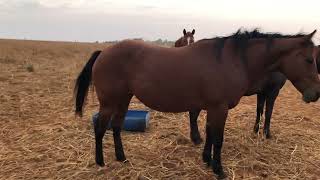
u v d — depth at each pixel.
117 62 5.16
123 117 5.57
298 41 4.79
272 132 7.29
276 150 6.33
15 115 8.25
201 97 4.93
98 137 5.47
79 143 6.45
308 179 5.35
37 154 5.98
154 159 5.79
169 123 7.72
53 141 6.54
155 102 5.12
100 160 5.52
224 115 4.90
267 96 6.70
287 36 4.98
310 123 8.16
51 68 17.08
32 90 11.08
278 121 8.16
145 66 5.03
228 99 4.86
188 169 5.47
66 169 5.44
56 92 10.98
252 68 4.99
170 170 5.44
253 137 6.92
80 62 21.16
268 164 5.75
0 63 17.70
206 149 5.54
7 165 5.59
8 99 9.63
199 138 6.50
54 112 8.59
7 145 6.41
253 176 5.36
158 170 5.42
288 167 5.69
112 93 5.25
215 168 5.19
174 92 4.96
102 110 5.38
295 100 10.86
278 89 6.59
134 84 5.12
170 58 4.98
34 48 27.42
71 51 30.03
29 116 8.23
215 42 4.95
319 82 4.84
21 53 23.92
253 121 8.00
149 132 7.12
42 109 8.86
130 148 6.24
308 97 4.82
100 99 5.36
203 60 4.89
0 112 8.41
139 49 5.12
